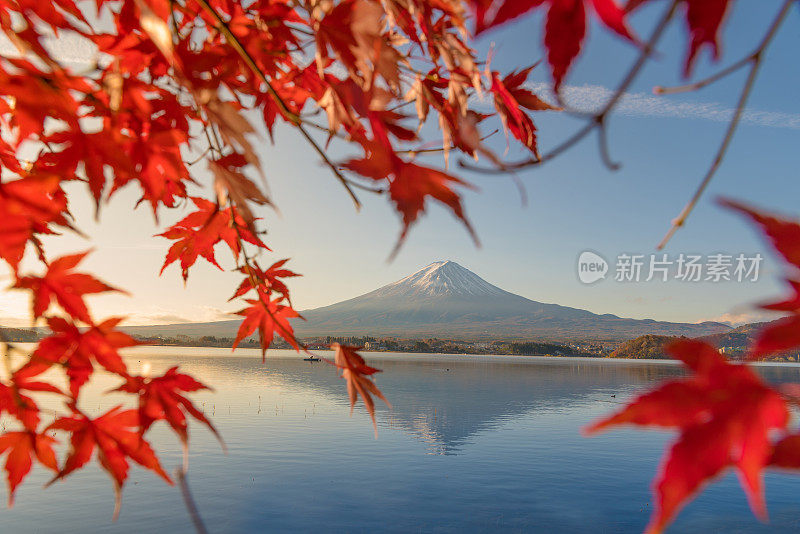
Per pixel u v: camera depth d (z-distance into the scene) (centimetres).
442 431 5250
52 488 2952
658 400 49
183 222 216
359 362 209
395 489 3117
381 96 111
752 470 43
